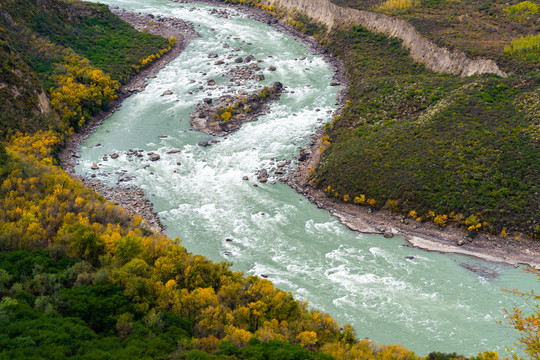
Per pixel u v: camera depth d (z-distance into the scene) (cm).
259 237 8731
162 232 8769
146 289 6091
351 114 12219
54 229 7238
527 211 8456
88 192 8750
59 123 11550
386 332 6656
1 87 10631
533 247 8162
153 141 11781
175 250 7025
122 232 7419
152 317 5559
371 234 8819
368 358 5322
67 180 8819
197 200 9762
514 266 7894
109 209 8119
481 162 9381
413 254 8256
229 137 11912
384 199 9375
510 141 9531
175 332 5459
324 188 10006
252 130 12150
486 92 11175
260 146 11519
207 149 11469
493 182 9012
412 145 10256
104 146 11550
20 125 10506
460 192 8988
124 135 12019
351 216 9331
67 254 6619
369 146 10569
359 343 5869
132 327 5431
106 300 5728
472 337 6525
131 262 6341
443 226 8738
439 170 9450
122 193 9812
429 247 8406
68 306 5591
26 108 10881
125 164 10862
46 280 5919
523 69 11656
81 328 5153
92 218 7731
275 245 8519
